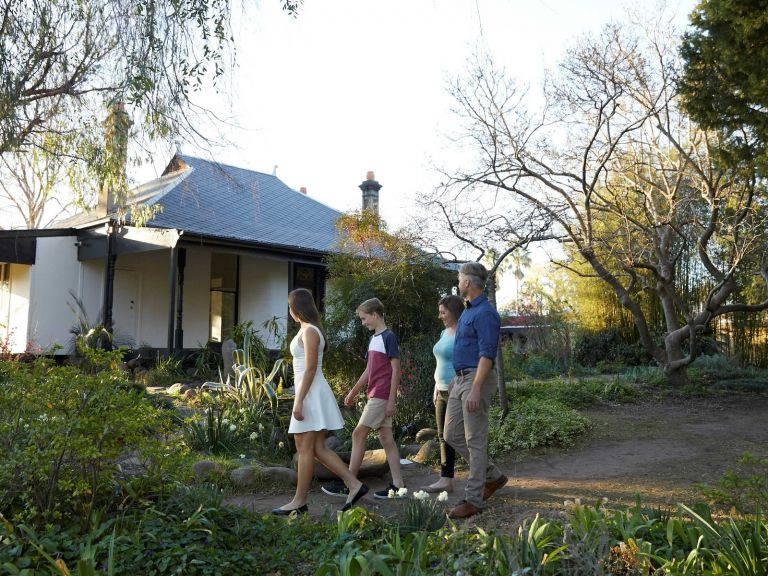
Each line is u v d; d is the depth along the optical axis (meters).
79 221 16.50
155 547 3.20
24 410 3.59
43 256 15.54
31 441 3.38
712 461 6.42
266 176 21.78
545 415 7.74
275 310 17.88
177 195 16.61
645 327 13.34
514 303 20.31
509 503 4.79
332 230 20.00
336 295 10.77
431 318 9.87
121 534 3.29
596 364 18.86
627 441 7.62
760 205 12.80
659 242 13.65
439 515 3.87
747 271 14.32
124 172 9.21
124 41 6.67
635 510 3.52
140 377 13.18
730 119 10.66
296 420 4.52
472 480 4.47
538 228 9.52
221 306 18.45
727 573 2.77
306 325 4.66
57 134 9.26
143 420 3.66
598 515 3.28
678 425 8.83
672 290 13.28
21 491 3.50
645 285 14.13
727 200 12.83
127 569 3.00
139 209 11.65
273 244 15.80
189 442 6.57
